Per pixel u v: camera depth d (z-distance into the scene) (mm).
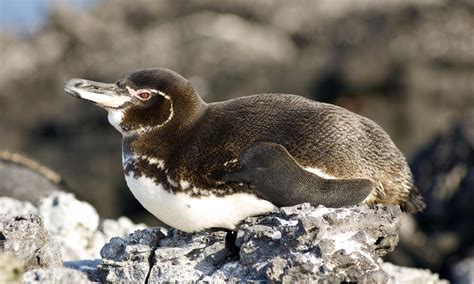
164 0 35969
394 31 31172
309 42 33344
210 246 8195
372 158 8422
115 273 8148
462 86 27797
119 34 34562
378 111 27578
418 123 27016
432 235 17766
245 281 7629
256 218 8164
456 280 15219
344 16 34406
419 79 27828
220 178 8125
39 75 33719
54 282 7195
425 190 18453
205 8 35312
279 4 35500
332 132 8289
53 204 11344
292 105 8508
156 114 8406
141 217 23750
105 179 25312
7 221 8156
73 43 34781
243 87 29188
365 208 8008
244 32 33469
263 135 8242
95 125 27391
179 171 8219
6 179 13234
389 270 11359
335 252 7383
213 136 8281
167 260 8141
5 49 35625
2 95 32656
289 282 7289
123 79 8562
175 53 31859
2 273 6941
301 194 7980
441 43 29719
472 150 18656
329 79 28719
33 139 28922
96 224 11234
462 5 32125
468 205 18000
